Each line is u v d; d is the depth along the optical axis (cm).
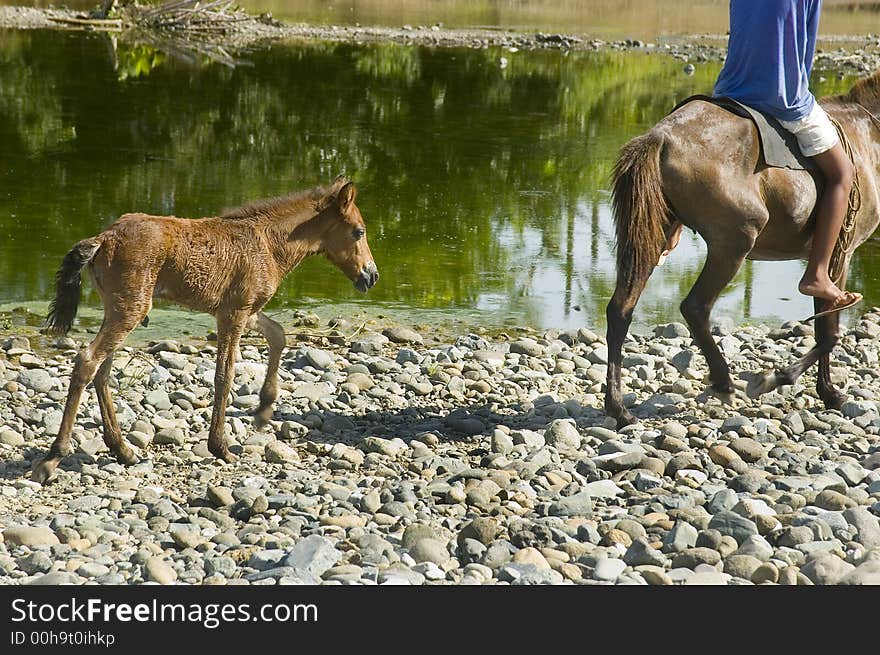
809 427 1073
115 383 1145
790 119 1030
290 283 1595
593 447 1006
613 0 5422
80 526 783
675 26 4738
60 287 876
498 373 1255
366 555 745
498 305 1528
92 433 1006
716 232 1021
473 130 2592
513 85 3200
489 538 775
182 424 1041
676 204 1019
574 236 1841
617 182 1008
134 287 888
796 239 1073
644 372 1243
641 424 1054
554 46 4003
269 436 1021
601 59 3753
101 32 3828
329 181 2078
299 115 2669
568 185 2147
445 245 1767
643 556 752
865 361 1333
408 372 1239
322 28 4156
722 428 1044
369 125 2591
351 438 1035
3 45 3403
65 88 2838
